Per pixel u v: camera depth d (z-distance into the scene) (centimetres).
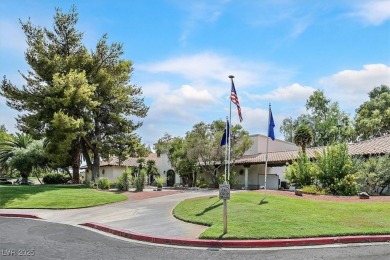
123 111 3853
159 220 1463
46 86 3278
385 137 2986
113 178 5241
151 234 1177
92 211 1856
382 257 877
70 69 3322
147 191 2889
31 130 3266
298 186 2500
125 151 3825
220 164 3947
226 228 1114
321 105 6212
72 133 3095
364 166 2323
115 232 1259
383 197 1906
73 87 3103
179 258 896
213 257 905
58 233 1248
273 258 887
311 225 1208
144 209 1820
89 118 3359
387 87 5788
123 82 3922
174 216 1541
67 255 909
